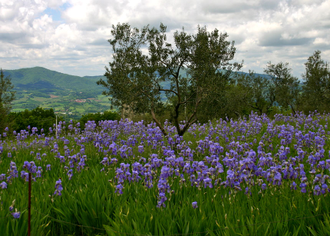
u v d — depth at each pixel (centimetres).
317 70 3097
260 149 960
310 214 516
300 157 827
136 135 1436
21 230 512
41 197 653
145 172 741
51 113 5912
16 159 1111
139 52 1441
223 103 1592
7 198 628
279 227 474
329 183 659
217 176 701
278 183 640
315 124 1580
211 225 499
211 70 1426
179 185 704
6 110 3147
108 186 722
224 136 1352
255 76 4066
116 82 1455
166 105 1588
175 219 527
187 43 1389
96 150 1242
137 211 555
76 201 624
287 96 3625
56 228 603
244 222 507
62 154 1261
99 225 581
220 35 1476
